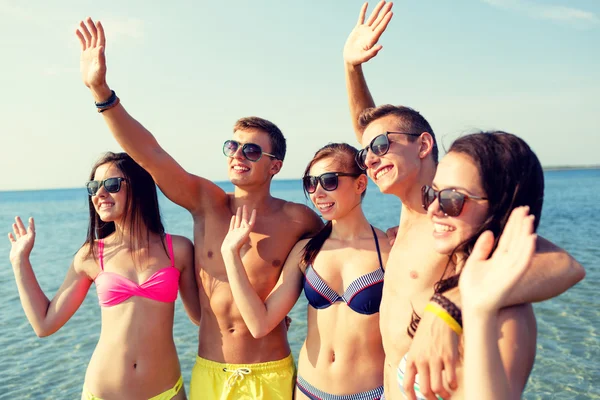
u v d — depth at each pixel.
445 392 2.12
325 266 3.76
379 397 3.55
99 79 3.66
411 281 2.91
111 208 4.20
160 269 4.22
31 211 68.75
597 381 7.23
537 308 10.73
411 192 3.23
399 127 3.23
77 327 10.32
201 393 4.23
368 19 3.94
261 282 4.29
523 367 1.92
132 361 4.05
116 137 3.92
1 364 8.41
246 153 4.29
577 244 19.52
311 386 3.70
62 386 7.52
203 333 4.36
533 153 2.16
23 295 4.20
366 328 3.59
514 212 1.95
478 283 1.92
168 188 4.26
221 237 4.36
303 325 10.01
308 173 3.92
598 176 160.38
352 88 4.18
